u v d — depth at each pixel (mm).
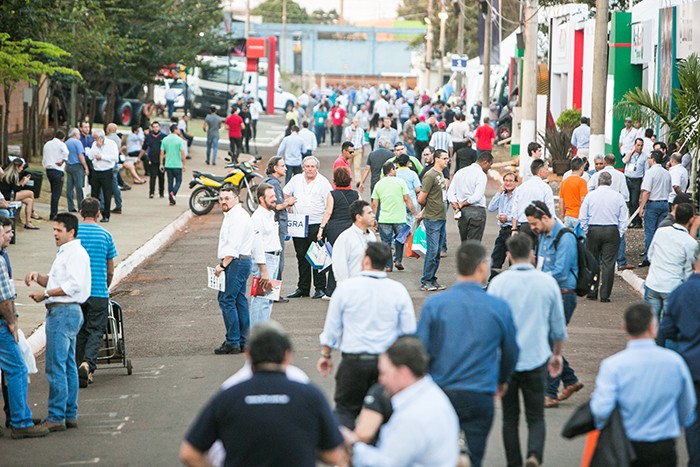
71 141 62625
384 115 126688
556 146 86750
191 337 35656
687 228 29516
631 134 69375
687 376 17062
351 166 83188
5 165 71562
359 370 20328
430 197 42094
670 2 72188
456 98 148750
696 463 20547
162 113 152375
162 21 96312
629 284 45062
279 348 14070
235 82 156125
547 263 26578
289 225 40781
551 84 109312
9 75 59844
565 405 26578
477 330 18250
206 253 54625
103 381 29906
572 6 104688
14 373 24688
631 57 80875
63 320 25297
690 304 20734
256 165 68875
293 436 13750
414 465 14242
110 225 61938
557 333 21203
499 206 43031
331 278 41094
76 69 80875
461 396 18078
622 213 40188
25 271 46188
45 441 24438
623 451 16703
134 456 23078
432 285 42719
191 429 13984
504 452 22859
